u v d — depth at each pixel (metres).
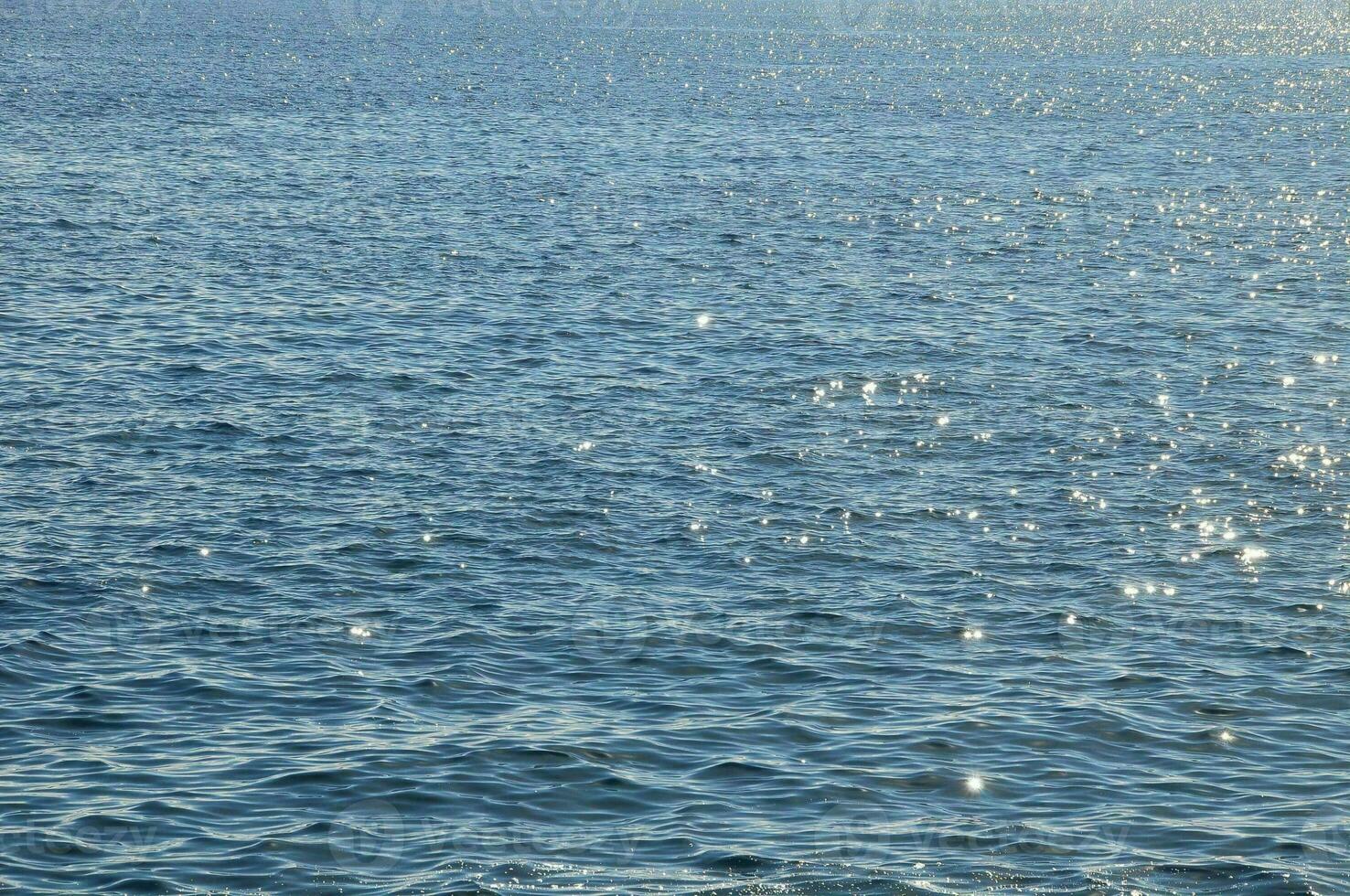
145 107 190.38
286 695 40.19
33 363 73.62
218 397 68.94
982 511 56.03
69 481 57.44
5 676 40.75
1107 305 89.88
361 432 64.38
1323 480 59.41
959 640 44.81
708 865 32.44
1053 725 39.25
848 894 31.48
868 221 119.12
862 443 63.94
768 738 38.31
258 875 31.70
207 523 53.25
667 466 60.53
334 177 137.38
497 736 37.97
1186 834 34.06
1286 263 102.44
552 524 53.84
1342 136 181.88
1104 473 60.38
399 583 48.28
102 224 109.69
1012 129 188.88
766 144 169.75
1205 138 179.88
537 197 128.38
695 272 98.62
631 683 41.44
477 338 80.62
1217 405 69.56
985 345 80.44
